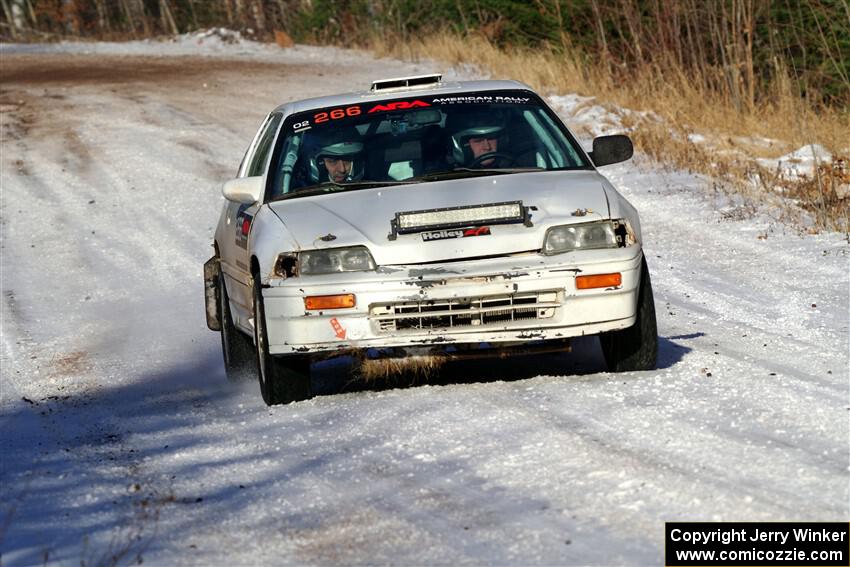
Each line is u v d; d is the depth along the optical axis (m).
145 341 34.03
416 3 123.00
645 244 40.94
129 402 26.17
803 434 17.64
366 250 21.88
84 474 19.48
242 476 18.31
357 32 135.50
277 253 22.22
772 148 58.91
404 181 24.72
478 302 21.58
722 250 38.56
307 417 21.59
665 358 24.42
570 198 22.84
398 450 18.61
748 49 68.50
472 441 18.66
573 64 84.38
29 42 176.88
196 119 81.75
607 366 23.61
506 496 15.91
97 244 50.94
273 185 25.33
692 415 19.11
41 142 76.31
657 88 74.19
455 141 25.48
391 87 27.98
